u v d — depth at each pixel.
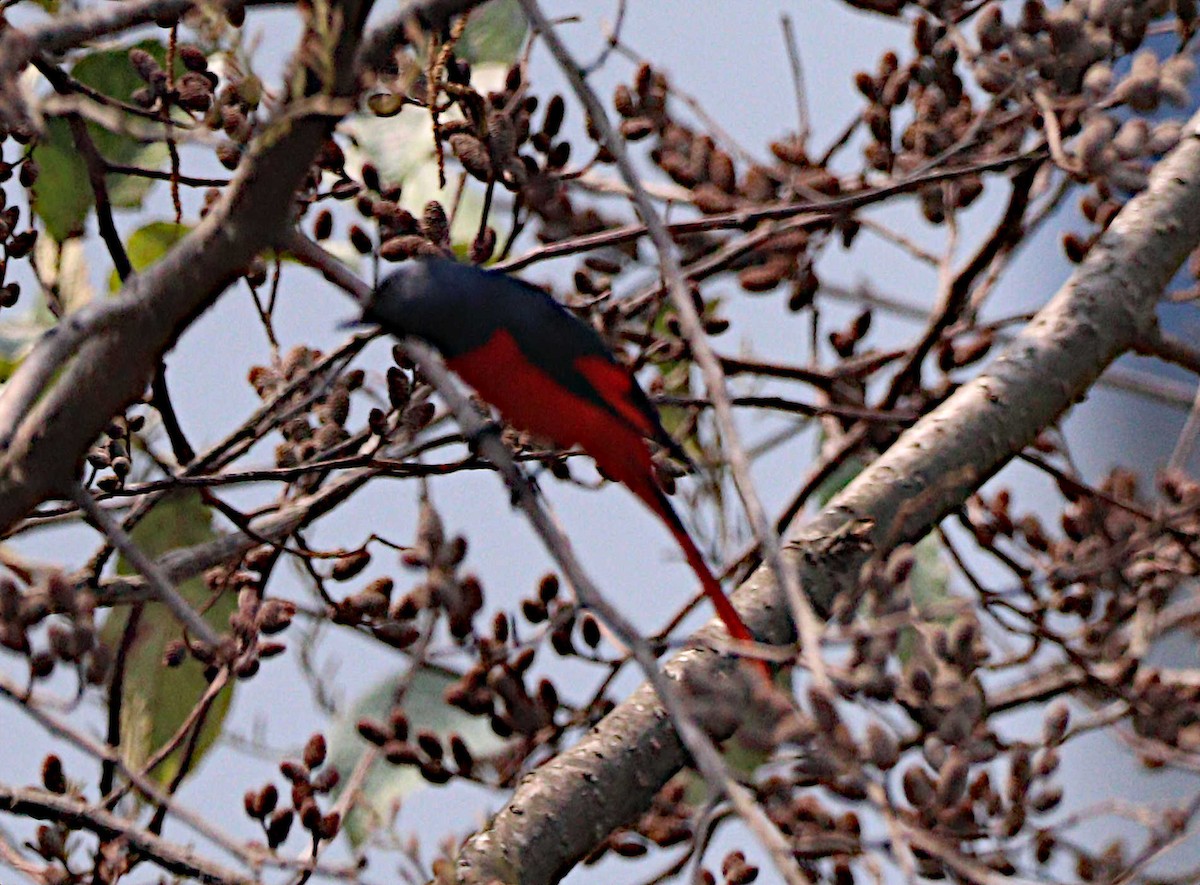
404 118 9.32
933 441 8.70
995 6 8.31
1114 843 7.23
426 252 8.37
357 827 8.23
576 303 8.93
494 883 7.25
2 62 5.50
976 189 9.84
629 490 7.55
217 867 7.17
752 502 5.44
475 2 5.78
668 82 9.43
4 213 8.41
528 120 8.45
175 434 8.64
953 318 9.77
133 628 8.62
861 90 9.38
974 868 6.12
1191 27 8.80
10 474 5.69
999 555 8.70
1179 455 8.80
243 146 7.67
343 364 8.27
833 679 5.87
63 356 5.50
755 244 8.88
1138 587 8.44
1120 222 9.52
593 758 7.77
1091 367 9.08
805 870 7.50
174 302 5.58
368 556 8.39
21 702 6.11
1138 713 7.75
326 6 5.00
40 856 7.38
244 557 9.05
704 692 5.70
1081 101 8.02
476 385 7.44
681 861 8.12
